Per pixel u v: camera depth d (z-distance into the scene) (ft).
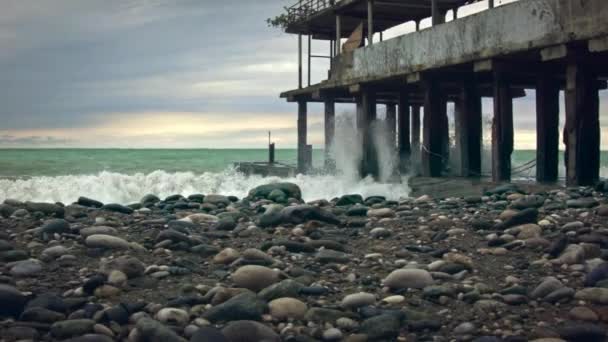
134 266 14.47
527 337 10.16
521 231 18.38
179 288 13.47
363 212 24.20
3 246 16.61
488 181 38.65
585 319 10.91
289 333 10.54
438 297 12.44
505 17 36.35
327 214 21.90
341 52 61.36
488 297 12.33
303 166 71.36
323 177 60.13
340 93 65.77
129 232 19.97
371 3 55.11
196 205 27.76
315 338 10.41
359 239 19.22
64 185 55.72
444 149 63.77
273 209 21.85
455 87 61.26
